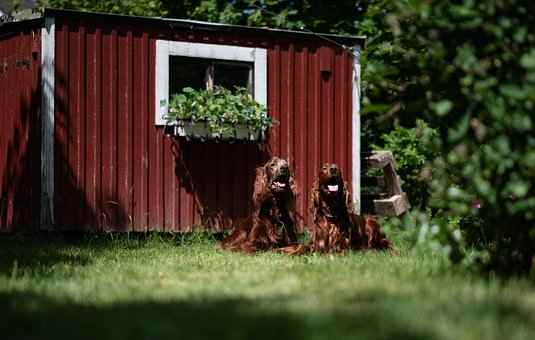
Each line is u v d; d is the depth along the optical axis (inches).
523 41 299.0
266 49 645.3
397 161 759.1
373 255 487.8
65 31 575.8
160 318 241.6
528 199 303.1
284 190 537.6
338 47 676.1
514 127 291.1
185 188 614.2
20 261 437.7
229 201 631.8
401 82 331.6
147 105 601.9
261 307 257.1
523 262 343.0
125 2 1045.2
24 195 599.5
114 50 591.2
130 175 594.2
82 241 576.1
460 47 307.6
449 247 331.6
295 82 657.6
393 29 320.5
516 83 294.7
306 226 657.0
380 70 329.1
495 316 230.2
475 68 296.2
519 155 291.6
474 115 309.1
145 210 598.9
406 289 296.5
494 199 298.5
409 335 209.0
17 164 610.5
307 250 513.0
